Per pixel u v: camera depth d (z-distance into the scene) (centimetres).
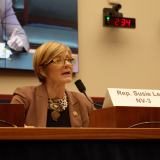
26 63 251
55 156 59
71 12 282
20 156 58
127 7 313
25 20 259
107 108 95
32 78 259
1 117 93
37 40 261
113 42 300
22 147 58
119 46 301
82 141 62
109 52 296
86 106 146
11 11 254
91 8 300
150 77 305
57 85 140
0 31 247
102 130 62
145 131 65
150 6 322
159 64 312
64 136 59
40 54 141
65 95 146
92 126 106
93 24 297
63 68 139
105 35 298
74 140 62
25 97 136
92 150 62
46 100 137
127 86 295
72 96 147
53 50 140
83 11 296
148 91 103
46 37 266
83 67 282
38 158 58
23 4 261
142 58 307
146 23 317
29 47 256
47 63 139
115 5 305
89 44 290
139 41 310
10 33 250
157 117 92
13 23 253
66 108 141
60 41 271
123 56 300
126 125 89
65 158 60
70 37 276
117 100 95
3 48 245
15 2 258
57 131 59
